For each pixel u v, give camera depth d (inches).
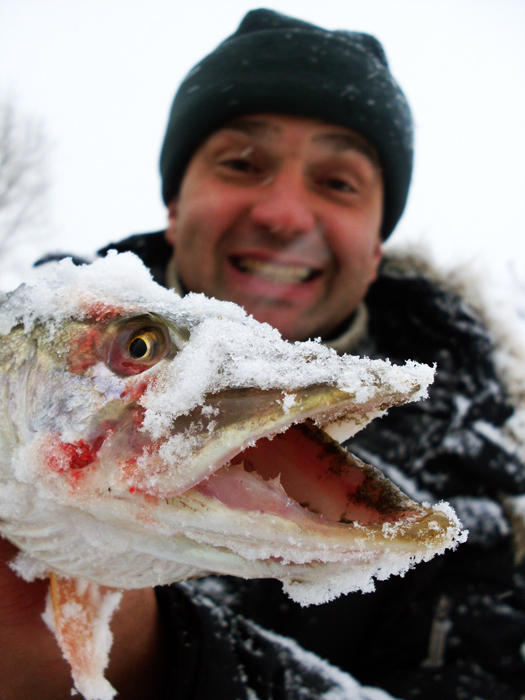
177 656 9.3
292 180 14.6
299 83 14.1
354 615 13.3
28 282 8.4
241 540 6.1
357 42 15.5
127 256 8.3
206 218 14.6
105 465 6.5
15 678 8.8
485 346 15.3
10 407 7.4
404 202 16.8
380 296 16.7
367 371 5.9
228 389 6.2
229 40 15.5
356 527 5.9
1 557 8.2
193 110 15.2
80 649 7.5
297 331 15.1
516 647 12.7
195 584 13.0
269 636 10.7
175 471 6.2
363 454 14.6
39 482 6.8
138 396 6.6
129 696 9.3
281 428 5.9
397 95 15.4
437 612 13.2
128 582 7.4
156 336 6.9
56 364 7.2
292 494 6.5
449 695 12.0
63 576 7.7
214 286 15.0
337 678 10.2
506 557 13.4
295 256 14.5
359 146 14.7
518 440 14.4
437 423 14.9
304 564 6.2
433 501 14.1
